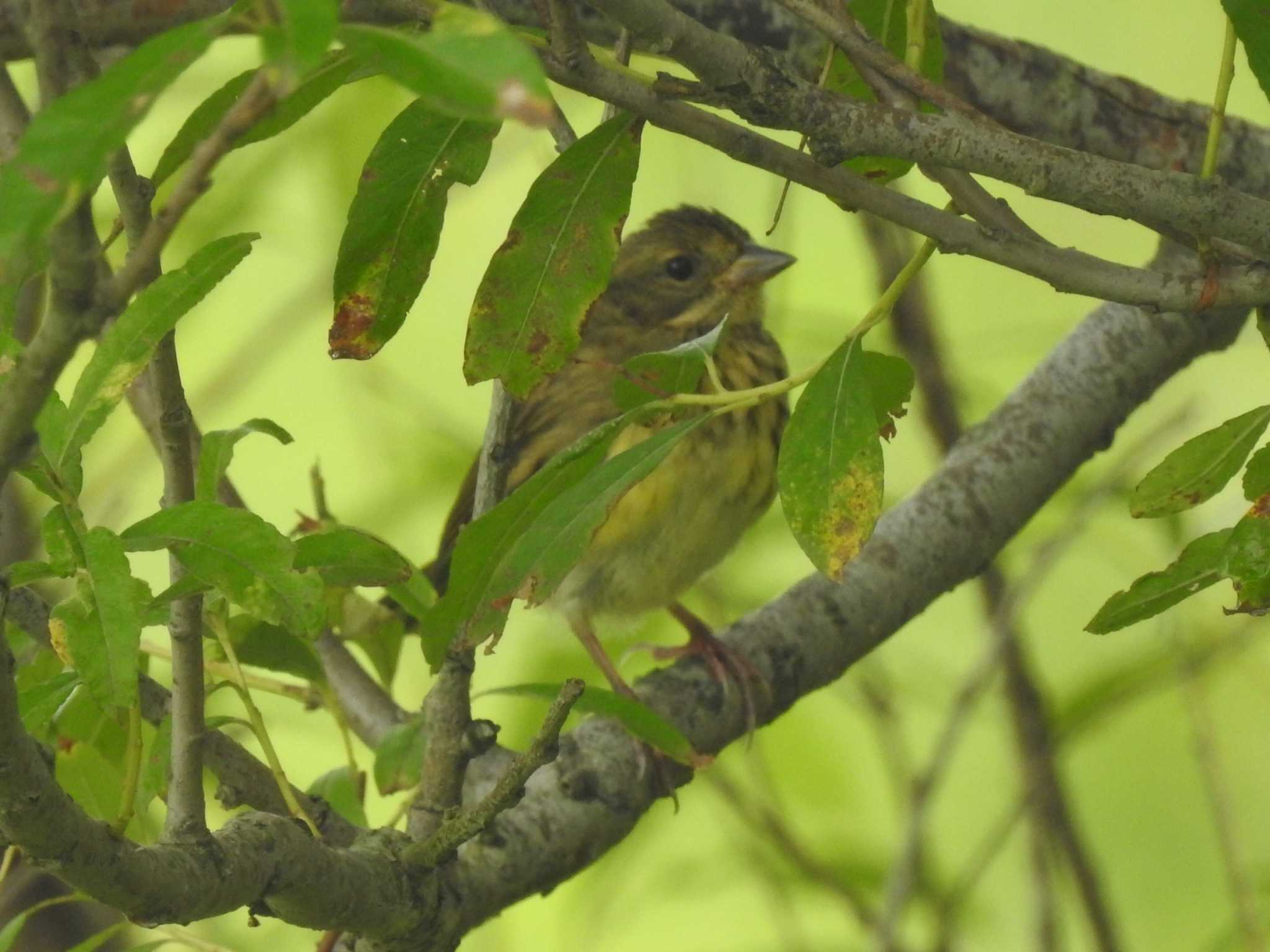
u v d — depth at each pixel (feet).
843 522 17.30
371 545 18.72
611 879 39.47
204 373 45.14
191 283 16.52
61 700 19.29
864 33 16.76
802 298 45.32
